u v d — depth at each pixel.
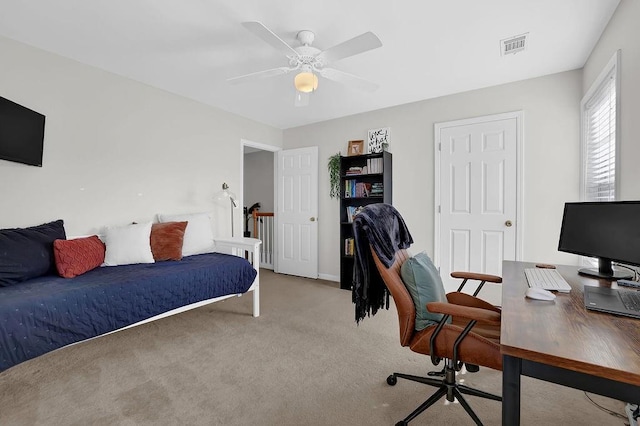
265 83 3.20
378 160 3.89
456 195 3.45
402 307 1.45
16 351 1.62
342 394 1.73
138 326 2.71
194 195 3.67
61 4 1.95
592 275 1.60
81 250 2.35
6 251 2.01
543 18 2.08
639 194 1.72
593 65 2.48
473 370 1.64
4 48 2.32
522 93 3.09
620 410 1.58
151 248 2.82
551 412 1.57
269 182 6.30
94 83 2.81
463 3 1.93
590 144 2.70
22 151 2.25
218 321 2.84
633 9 1.76
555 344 0.83
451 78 3.04
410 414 1.46
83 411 1.58
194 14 2.05
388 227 1.69
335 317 2.94
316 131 4.61
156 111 3.29
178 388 1.79
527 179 3.07
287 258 4.88
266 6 1.96
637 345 0.82
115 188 2.97
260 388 1.79
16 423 1.49
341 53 2.06
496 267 3.23
